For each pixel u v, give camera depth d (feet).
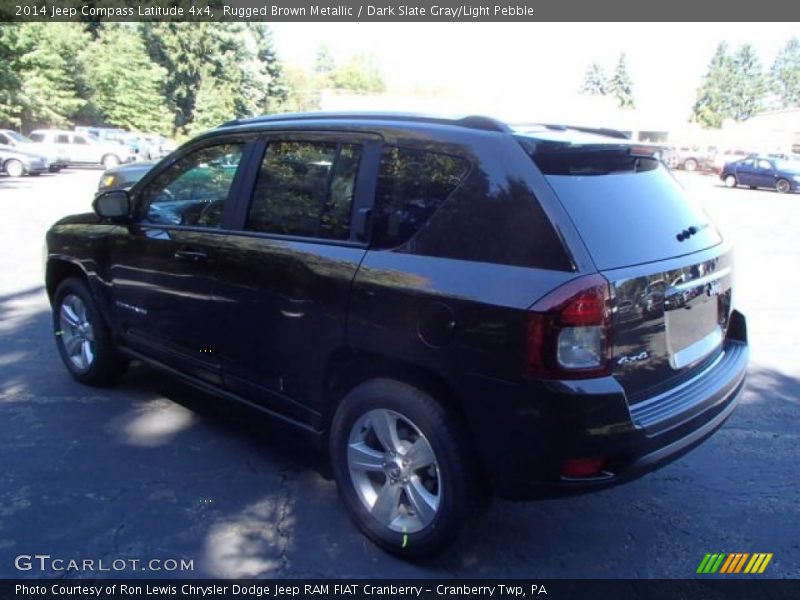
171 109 180.14
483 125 9.54
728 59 355.97
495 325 8.46
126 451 12.92
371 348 9.67
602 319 8.29
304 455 13.01
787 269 34.14
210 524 10.68
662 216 10.09
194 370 13.08
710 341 10.78
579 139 9.54
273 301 11.02
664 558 10.27
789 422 15.34
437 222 9.34
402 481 9.81
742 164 107.55
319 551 10.15
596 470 8.52
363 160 10.36
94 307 15.12
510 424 8.53
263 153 11.86
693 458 13.51
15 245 34.99
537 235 8.54
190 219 12.97
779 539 10.80
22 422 14.02
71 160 106.42
